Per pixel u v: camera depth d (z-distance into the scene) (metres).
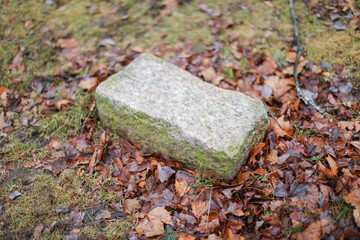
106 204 2.32
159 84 2.63
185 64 3.29
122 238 2.13
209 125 2.30
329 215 2.01
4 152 2.64
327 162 2.31
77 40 3.57
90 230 2.18
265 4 3.79
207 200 2.23
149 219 2.15
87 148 2.65
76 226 2.21
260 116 2.39
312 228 1.93
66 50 3.49
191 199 2.27
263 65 3.25
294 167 2.27
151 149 2.57
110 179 2.44
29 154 2.65
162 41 3.55
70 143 2.73
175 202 2.25
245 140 2.25
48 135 2.81
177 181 2.35
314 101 2.86
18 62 3.36
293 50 3.35
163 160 2.53
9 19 3.70
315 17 3.57
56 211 2.26
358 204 1.97
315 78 3.03
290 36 3.46
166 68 2.78
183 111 2.40
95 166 2.52
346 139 2.40
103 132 2.70
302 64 3.15
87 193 2.38
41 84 3.23
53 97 3.12
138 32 3.65
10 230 2.19
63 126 2.84
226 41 3.52
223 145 2.19
